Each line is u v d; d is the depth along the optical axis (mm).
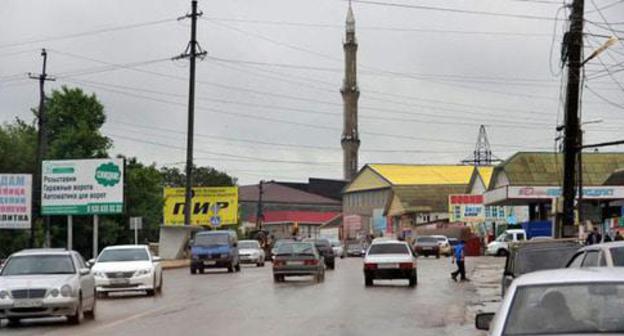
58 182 55094
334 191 168000
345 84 152500
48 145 77375
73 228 75688
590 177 86938
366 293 32156
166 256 65688
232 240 51406
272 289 34750
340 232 119438
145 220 84188
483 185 97562
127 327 20703
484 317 9641
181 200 88000
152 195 85250
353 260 79125
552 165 79438
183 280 42406
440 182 121438
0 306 20781
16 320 21703
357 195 134250
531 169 78625
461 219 91062
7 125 79625
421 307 26000
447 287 35688
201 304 27516
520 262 18797
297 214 148500
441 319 22344
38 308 20859
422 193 118625
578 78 28125
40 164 60375
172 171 137375
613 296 7715
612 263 14008
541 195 65125
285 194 159750
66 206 54906
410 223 114438
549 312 7719
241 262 61969
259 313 24203
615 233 41031
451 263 61219
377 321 21859
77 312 21438
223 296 30969
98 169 54688
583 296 7785
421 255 76125
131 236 81625
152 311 25188
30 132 80562
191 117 62656
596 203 59125
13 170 72688
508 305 7918
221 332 19484
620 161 88375
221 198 87688
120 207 54312
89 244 77312
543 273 8367
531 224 68188
